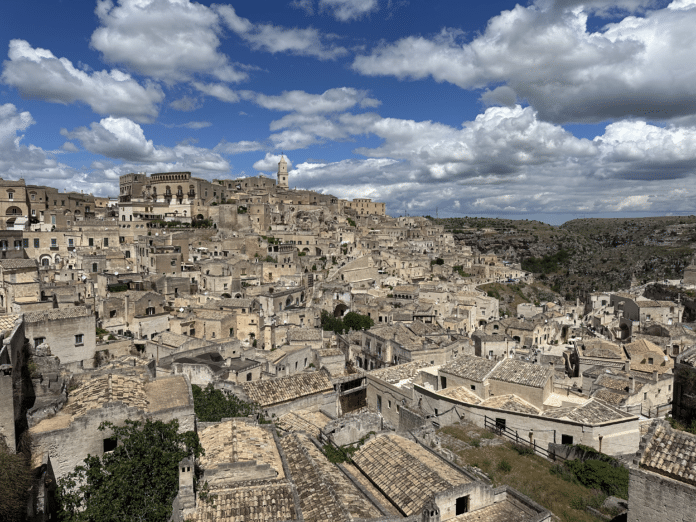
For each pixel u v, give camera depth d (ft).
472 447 119.24
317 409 152.66
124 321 269.44
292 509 76.38
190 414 98.22
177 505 74.95
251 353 221.46
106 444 91.97
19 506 72.23
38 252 402.72
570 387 206.69
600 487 102.63
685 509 74.79
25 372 108.88
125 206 587.27
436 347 221.05
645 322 370.94
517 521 83.66
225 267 437.17
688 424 124.47
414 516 77.56
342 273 525.75
